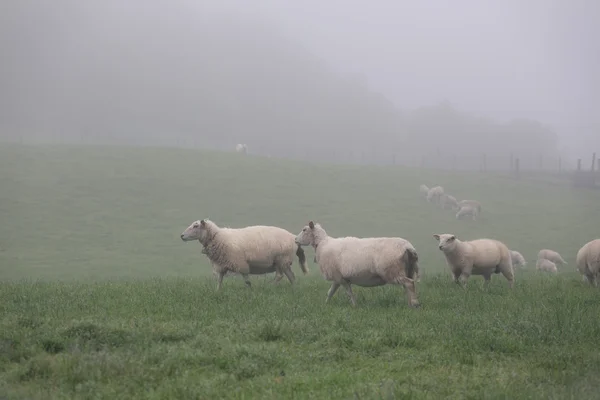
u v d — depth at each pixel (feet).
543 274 79.56
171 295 45.14
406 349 28.91
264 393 21.94
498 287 52.65
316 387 22.79
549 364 25.84
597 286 57.41
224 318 36.01
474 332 31.12
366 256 42.63
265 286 54.49
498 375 24.30
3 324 32.30
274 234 55.62
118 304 41.11
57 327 31.42
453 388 22.39
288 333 31.12
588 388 21.54
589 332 31.37
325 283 57.47
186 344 28.91
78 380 23.48
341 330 31.94
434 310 39.75
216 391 22.02
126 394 21.94
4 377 23.75
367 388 21.70
